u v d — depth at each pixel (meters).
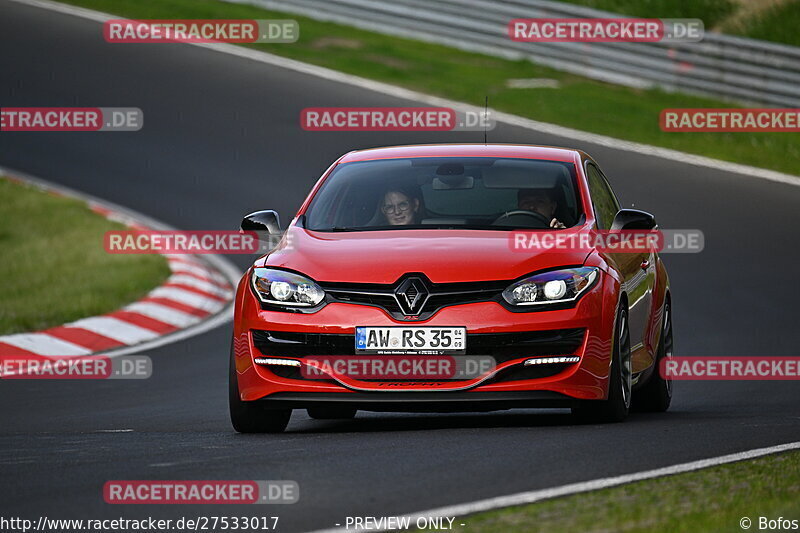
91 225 62.59
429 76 91.38
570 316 24.11
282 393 24.53
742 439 22.44
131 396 33.78
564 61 97.19
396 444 22.36
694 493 17.42
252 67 92.19
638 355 27.94
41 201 66.50
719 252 58.22
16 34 99.44
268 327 24.67
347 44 99.44
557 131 80.00
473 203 27.20
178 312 48.94
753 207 66.38
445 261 24.56
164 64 92.75
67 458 22.06
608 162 74.38
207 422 28.59
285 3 108.75
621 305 25.92
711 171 73.81
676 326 45.94
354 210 27.47
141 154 76.19
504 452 21.11
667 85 93.69
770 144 81.38
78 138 79.50
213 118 82.06
